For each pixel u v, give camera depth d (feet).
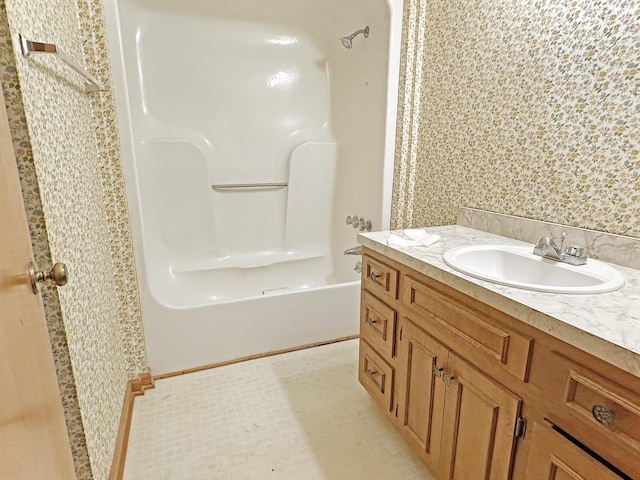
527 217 4.56
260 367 6.40
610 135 3.59
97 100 4.82
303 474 4.31
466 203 5.54
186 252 7.83
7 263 1.90
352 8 7.22
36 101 2.78
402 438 4.86
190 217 7.70
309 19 7.91
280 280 8.39
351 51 7.87
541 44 4.17
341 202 8.68
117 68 4.93
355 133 7.99
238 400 5.57
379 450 4.67
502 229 4.85
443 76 5.76
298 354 6.81
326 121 8.73
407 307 4.10
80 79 4.25
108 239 5.09
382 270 4.56
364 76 7.50
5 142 2.07
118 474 4.15
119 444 4.45
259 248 8.56
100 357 4.06
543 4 4.10
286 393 5.74
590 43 3.67
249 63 7.90
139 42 6.97
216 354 6.38
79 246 3.63
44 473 2.11
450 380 3.46
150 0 6.70
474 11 5.06
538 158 4.34
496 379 2.96
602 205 3.73
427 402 3.88
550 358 2.48
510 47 4.56
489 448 3.08
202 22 7.32
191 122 7.67
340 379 6.10
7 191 2.02
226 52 7.66
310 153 8.42
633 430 2.01
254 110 8.12
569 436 2.40
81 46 4.61
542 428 2.57
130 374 5.64
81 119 4.19
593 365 2.20
